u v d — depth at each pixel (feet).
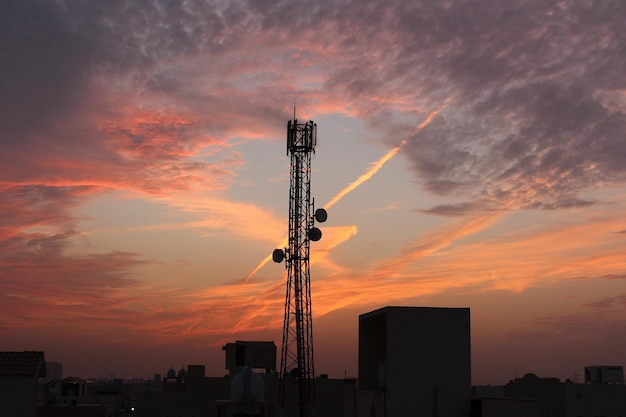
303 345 270.46
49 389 395.55
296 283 272.31
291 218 273.33
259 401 239.71
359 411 248.32
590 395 315.99
